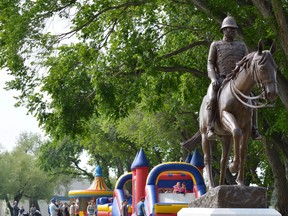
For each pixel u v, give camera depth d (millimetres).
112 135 53906
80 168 75562
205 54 30484
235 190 12102
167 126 42500
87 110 29078
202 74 29125
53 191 92250
